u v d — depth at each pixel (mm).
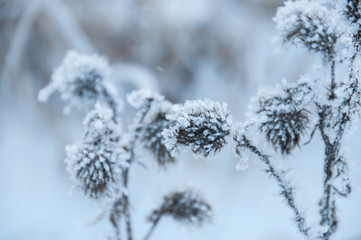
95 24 1254
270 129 354
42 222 1050
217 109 345
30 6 1123
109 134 376
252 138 356
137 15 1240
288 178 366
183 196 421
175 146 340
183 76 1216
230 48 1159
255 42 1137
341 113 357
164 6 1229
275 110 355
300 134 357
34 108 1173
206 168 1054
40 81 1200
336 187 368
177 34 1222
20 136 1228
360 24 355
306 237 365
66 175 1165
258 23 1146
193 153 341
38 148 1211
